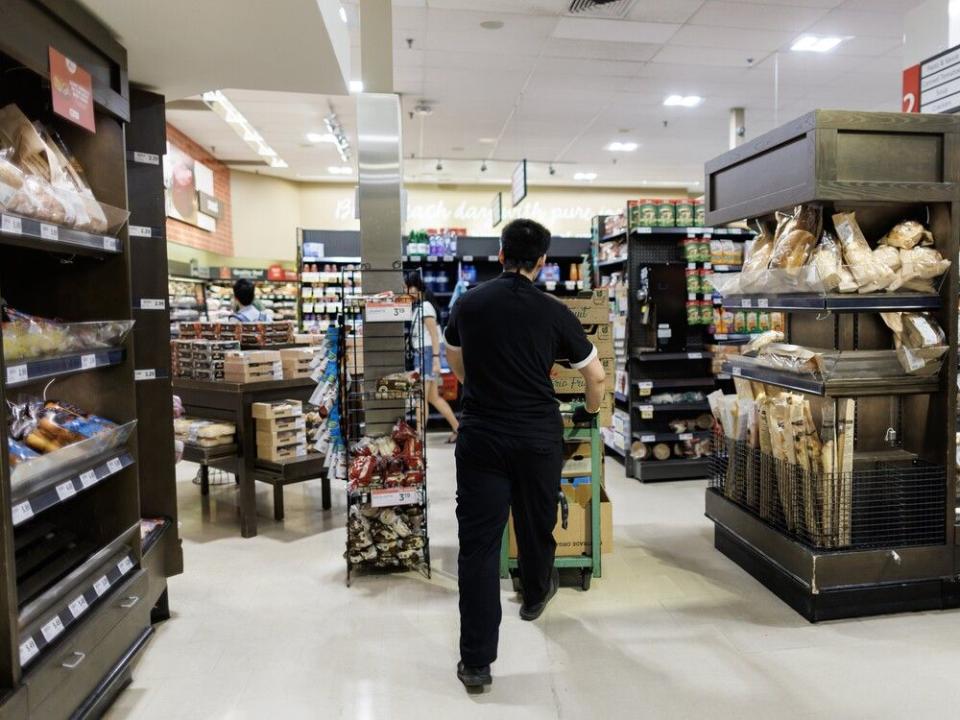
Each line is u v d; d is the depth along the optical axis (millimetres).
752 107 9391
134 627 2238
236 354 3932
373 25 3293
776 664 2330
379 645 2492
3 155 1818
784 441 2855
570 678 2250
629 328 5113
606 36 6738
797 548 2719
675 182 15203
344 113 9414
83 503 2277
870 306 2605
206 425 3852
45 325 1913
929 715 2023
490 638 2156
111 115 2277
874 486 2730
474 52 7176
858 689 2168
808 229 2844
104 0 2113
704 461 5043
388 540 3129
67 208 1910
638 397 5105
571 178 14680
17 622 1605
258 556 3461
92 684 1943
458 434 2355
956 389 2658
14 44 1711
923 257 2625
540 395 2291
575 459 2971
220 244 12422
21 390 2244
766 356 2980
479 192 15445
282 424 3879
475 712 2061
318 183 14508
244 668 2330
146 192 2812
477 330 2297
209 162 11859
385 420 3436
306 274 8133
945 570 2725
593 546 2967
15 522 1615
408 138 11156
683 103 9156
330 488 4344
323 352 3498
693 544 3596
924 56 3662
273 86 3125
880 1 5918
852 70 7797
